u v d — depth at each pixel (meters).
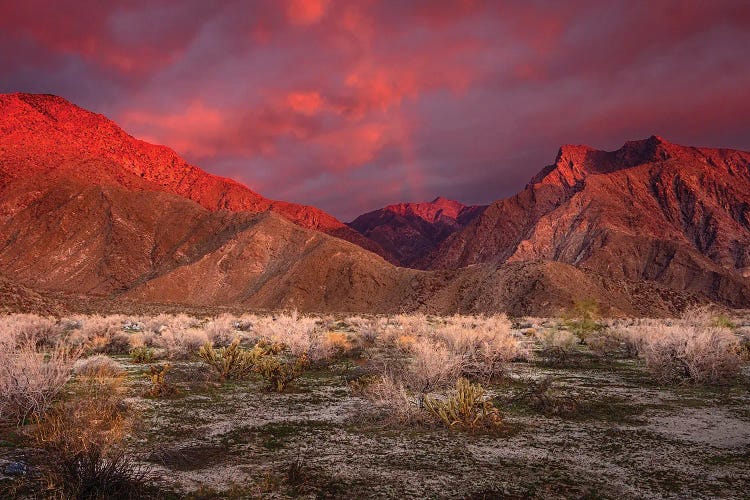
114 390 10.39
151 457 7.22
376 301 122.56
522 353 18.77
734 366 14.38
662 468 7.08
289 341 20.03
